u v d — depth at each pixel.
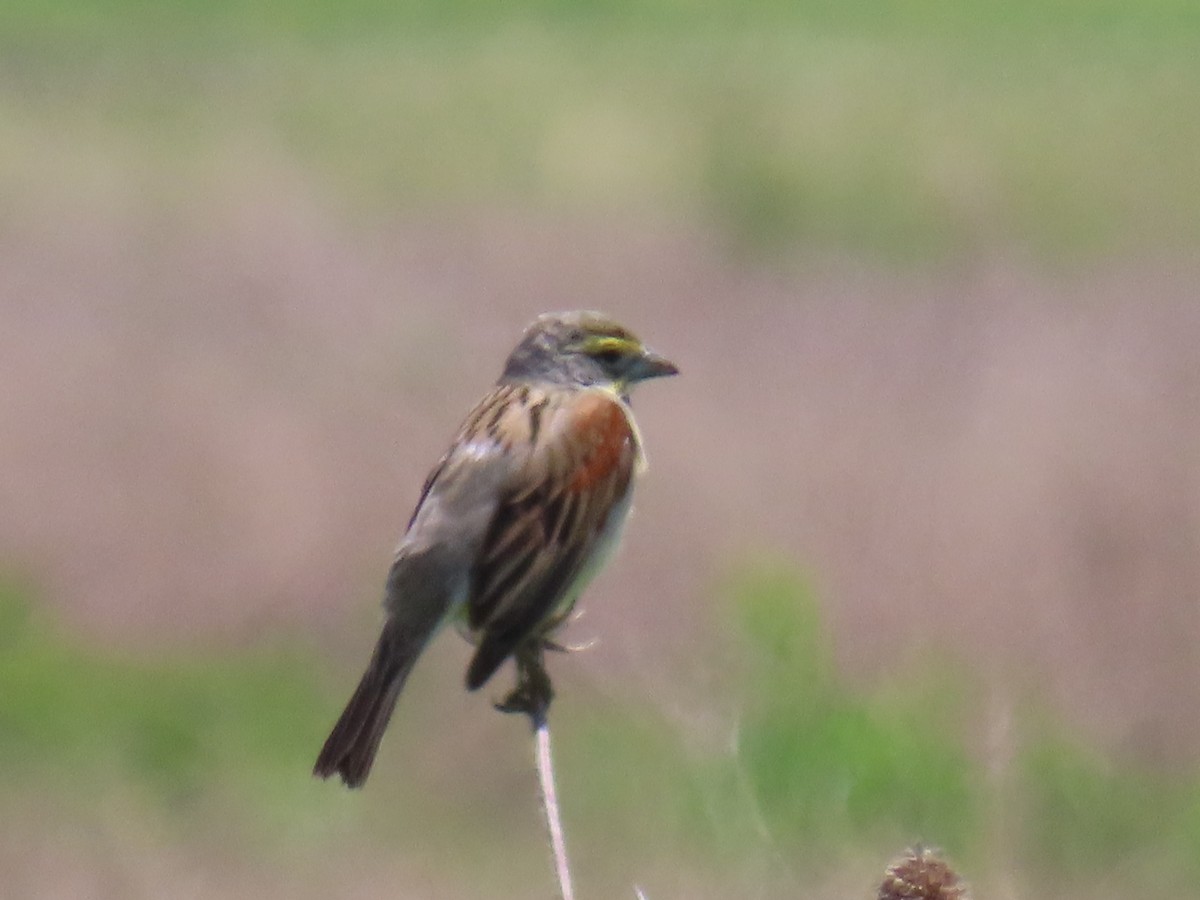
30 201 27.00
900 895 6.69
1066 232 26.17
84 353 18.69
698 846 11.67
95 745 13.81
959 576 13.43
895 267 24.39
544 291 22.59
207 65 40.66
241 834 13.13
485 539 7.54
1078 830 12.22
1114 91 35.66
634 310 21.89
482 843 12.96
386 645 7.57
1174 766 12.66
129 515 15.62
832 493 14.50
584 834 12.51
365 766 7.40
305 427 16.52
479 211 26.88
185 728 14.07
